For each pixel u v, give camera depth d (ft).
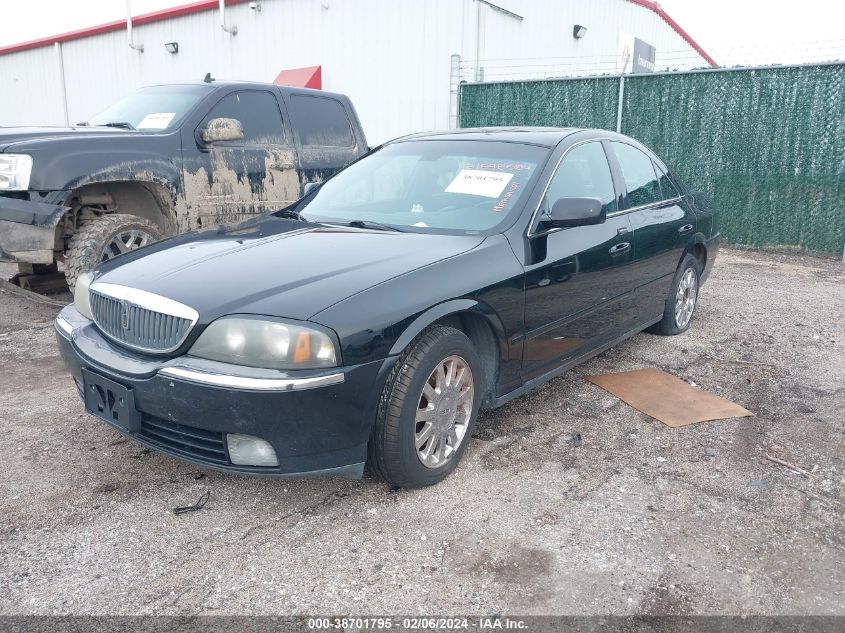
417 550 8.82
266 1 44.70
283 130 22.53
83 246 17.84
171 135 19.53
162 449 9.32
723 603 8.01
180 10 48.83
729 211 32.42
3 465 10.87
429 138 14.62
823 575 8.55
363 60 41.50
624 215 14.46
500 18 40.60
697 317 20.36
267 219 13.20
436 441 10.19
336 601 7.89
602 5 51.55
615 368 15.81
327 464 8.96
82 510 9.64
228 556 8.68
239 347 8.55
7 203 16.88
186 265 10.07
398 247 10.64
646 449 11.82
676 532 9.37
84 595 7.93
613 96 34.58
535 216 11.87
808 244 30.63
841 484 10.78
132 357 9.32
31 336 17.79
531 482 10.59
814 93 29.22
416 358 9.42
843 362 16.53
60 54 59.31
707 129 32.24
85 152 17.71
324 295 8.92
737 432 12.57
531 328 11.64
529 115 37.27
